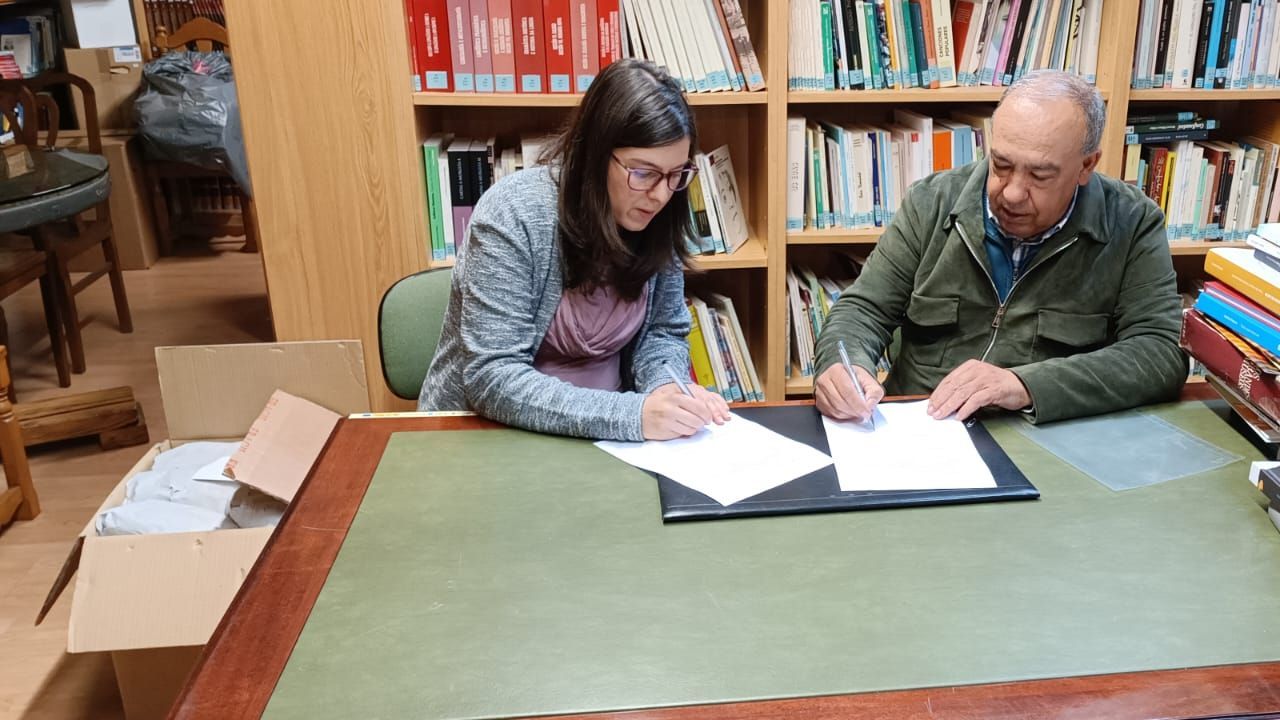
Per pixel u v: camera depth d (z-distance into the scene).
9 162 3.33
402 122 2.48
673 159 1.48
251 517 1.96
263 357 2.14
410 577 1.14
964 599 1.09
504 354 1.55
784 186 2.55
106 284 4.90
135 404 3.28
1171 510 1.28
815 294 2.72
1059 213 1.72
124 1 5.10
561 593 1.11
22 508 2.79
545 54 2.46
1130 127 2.61
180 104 4.79
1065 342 1.83
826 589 1.11
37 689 2.14
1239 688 0.95
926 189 1.92
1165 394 1.62
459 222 2.62
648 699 0.94
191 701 0.95
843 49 2.50
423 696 0.95
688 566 1.16
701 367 2.69
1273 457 1.41
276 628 1.06
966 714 0.92
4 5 4.98
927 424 1.52
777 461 1.41
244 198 5.25
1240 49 2.54
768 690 0.95
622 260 1.59
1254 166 2.63
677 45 2.46
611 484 1.36
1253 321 1.41
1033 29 2.53
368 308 2.64
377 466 1.42
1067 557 1.17
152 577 1.73
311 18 2.39
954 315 1.88
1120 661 0.99
